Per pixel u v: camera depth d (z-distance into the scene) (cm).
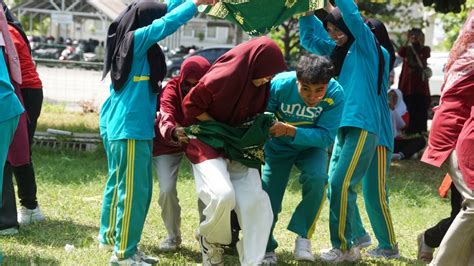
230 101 496
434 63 2005
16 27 702
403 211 889
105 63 546
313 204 575
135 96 525
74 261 569
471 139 502
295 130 542
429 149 536
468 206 504
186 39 3919
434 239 608
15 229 655
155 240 667
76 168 1030
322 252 622
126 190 529
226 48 2556
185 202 848
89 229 690
